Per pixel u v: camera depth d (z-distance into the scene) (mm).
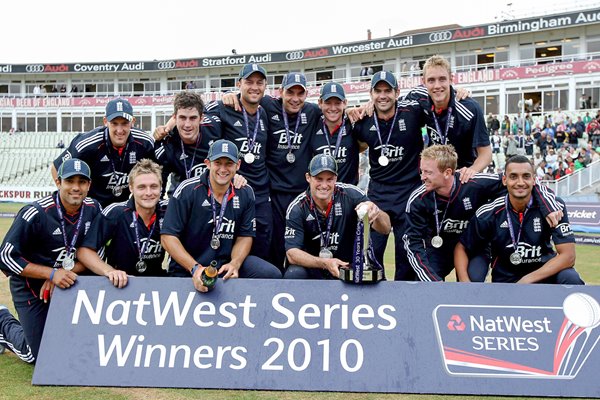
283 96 5734
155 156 5520
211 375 3639
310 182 4543
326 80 39938
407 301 3865
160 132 5414
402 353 3686
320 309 3855
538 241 4605
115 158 5305
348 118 5805
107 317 3838
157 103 41844
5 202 27375
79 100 43812
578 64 27594
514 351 3680
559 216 4453
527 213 4586
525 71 29281
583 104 26875
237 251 4551
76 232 4242
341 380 3604
